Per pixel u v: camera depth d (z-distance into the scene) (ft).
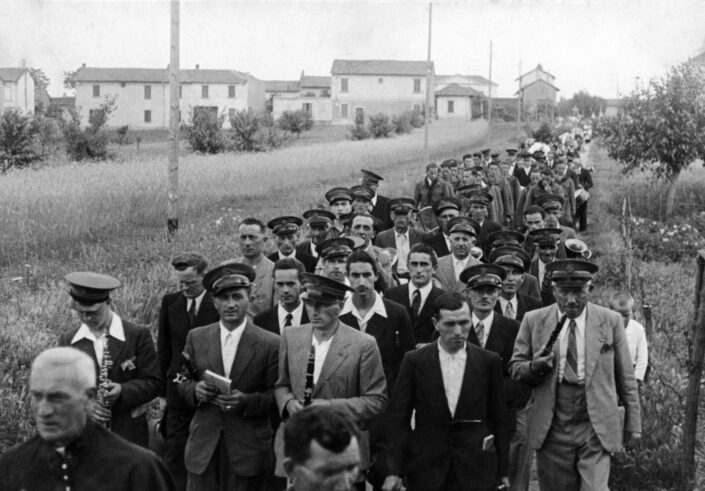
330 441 11.50
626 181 116.67
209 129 163.02
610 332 22.30
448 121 319.68
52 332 36.22
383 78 317.83
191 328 25.25
